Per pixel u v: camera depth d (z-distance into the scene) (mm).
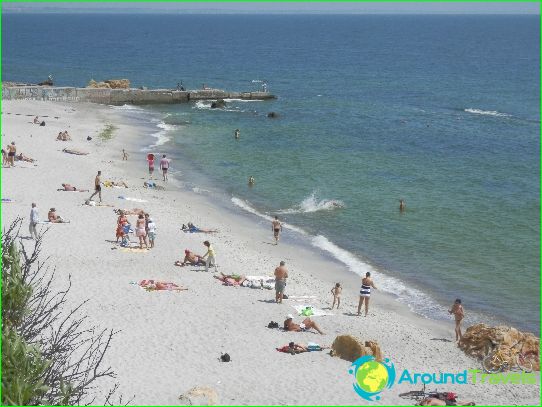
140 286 31875
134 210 44500
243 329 28453
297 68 179250
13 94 90938
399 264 40375
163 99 101750
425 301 35188
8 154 53781
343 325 30094
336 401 22797
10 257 13469
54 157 58938
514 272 39562
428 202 53500
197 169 61125
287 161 66125
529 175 64188
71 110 87812
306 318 29344
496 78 164750
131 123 82562
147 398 21906
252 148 71500
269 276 35188
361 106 108750
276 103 107625
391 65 195125
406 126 90938
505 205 53375
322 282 36375
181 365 24734
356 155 70500
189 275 34312
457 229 47125
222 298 31703
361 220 48438
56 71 156625
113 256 35812
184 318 28938
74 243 37125
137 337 26641
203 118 89750
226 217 47469
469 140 82125
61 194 47250
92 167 56812
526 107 115250
